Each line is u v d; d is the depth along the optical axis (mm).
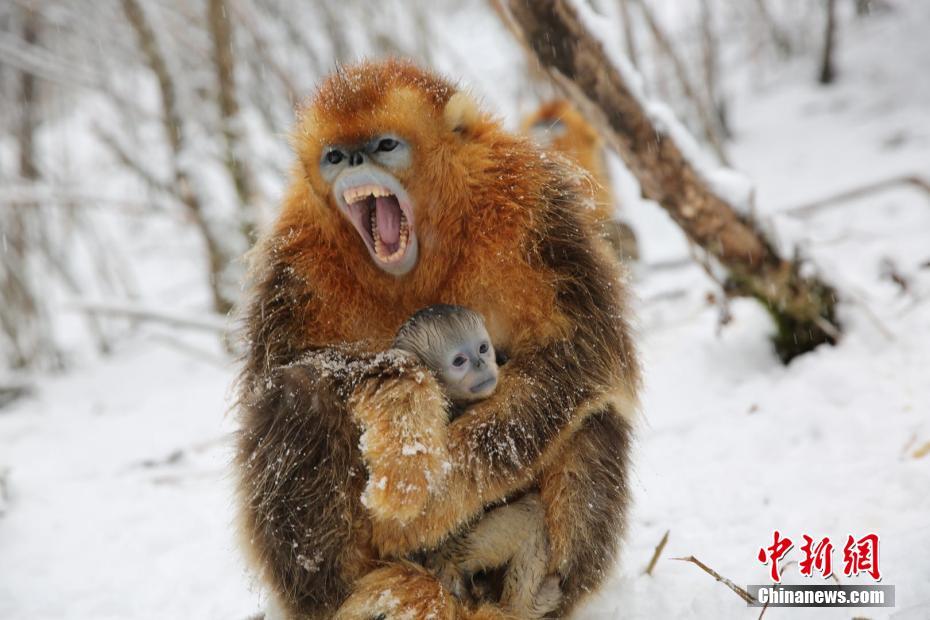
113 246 19281
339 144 5406
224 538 8180
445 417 5309
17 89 18688
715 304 10617
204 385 13719
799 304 9281
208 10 14719
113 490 9555
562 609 5586
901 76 21328
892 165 16609
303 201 5680
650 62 22078
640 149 8203
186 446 10875
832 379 8625
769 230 9016
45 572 7887
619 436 5703
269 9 17594
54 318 19328
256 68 16875
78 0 17906
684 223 8820
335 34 17922
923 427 7574
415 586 5125
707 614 5723
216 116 15516
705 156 8977
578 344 5434
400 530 5250
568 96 7977
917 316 9500
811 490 7090
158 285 20609
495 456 5180
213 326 14000
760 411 8562
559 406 5297
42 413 13562
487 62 24719
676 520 7086
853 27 24516
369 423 5121
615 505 5660
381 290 5652
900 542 6008
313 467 5191
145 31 15000
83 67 17703
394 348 5543
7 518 8984
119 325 18812
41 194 15656
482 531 5414
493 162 5547
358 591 5246
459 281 5625
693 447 8203
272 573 5426
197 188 15109
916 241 12359
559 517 5500
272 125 16953
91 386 14680
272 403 5332
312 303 5523
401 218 5605
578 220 5715
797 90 22484
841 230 13492
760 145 19875
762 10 24109
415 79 5680
